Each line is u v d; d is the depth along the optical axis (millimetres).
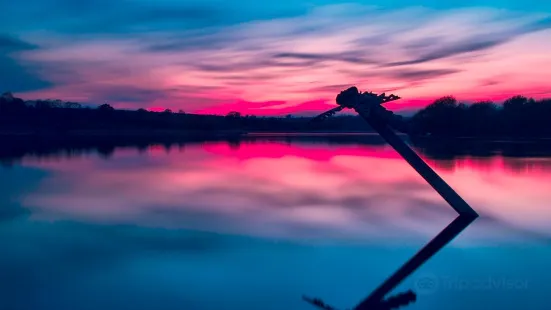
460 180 17797
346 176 20828
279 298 6902
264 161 28219
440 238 9992
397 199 14797
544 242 9484
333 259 8734
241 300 6832
